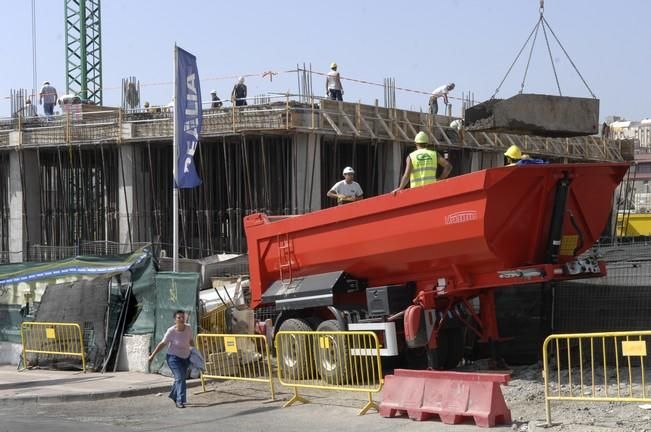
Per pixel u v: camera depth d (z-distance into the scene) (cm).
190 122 1720
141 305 1561
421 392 991
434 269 1217
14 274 1784
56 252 2847
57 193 3123
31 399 1281
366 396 1177
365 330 1250
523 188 1102
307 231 1345
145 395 1321
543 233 1151
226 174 2720
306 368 1331
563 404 1003
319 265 1351
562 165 1107
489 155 3253
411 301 1255
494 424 912
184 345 1200
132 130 2747
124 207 2823
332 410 1088
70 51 4547
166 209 2970
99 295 1591
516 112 1218
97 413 1165
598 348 1268
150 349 1520
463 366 1343
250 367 1392
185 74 1717
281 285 1408
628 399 858
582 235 1209
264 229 1420
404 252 1216
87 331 1594
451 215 1127
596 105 1280
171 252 2881
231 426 1010
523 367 1302
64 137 2877
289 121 2420
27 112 3244
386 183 2806
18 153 3023
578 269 1152
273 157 2659
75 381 1438
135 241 2811
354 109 2616
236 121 2483
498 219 1101
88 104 3175
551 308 1306
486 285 1172
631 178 4038
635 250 1639
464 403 941
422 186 1157
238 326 1525
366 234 1251
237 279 1980
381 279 1309
